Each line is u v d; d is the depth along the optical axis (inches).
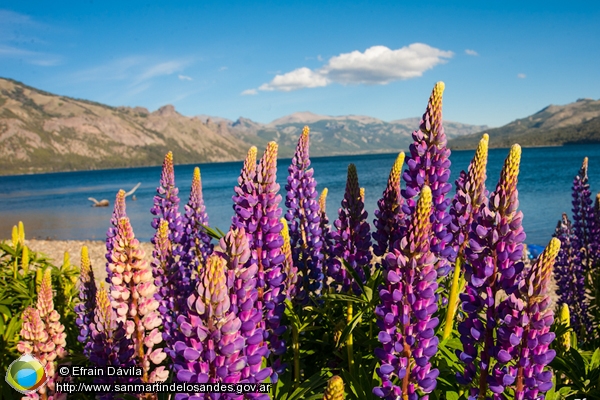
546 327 125.6
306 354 203.5
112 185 5718.5
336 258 200.4
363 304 181.8
